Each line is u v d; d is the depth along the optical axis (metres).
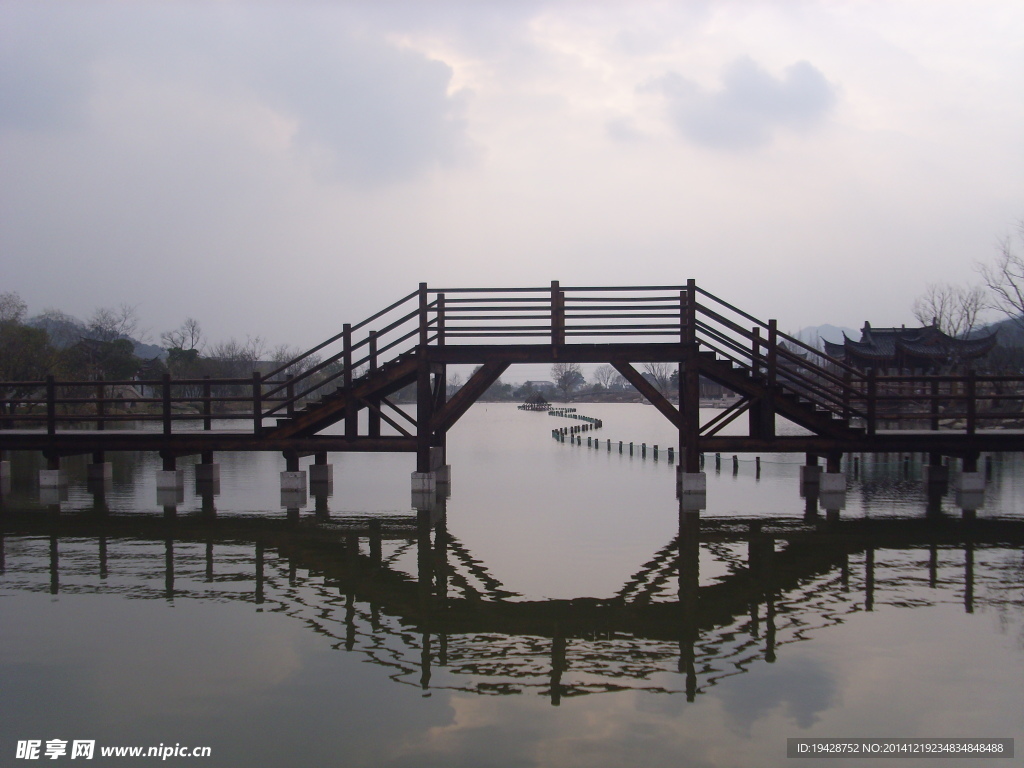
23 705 6.05
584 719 5.83
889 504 16.25
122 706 6.03
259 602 8.86
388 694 6.27
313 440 17.25
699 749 5.36
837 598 8.95
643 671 6.76
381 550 11.66
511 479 21.20
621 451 30.59
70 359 49.56
